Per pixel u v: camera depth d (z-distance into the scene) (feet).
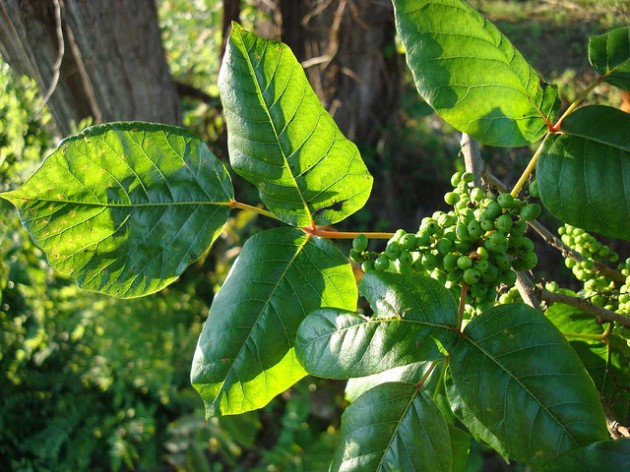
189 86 4.22
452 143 4.17
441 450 0.73
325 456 3.03
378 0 3.71
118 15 2.81
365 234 0.84
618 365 0.95
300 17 3.86
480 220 0.76
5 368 3.13
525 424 0.66
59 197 0.82
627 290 0.93
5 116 2.60
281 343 0.82
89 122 2.81
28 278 3.03
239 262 0.84
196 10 4.79
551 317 0.99
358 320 0.73
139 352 3.28
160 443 3.30
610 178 0.74
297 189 0.83
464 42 0.72
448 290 0.73
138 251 0.85
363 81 3.88
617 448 0.62
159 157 0.85
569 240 1.03
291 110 0.78
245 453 3.33
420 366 0.93
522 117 0.76
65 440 3.17
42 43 2.68
